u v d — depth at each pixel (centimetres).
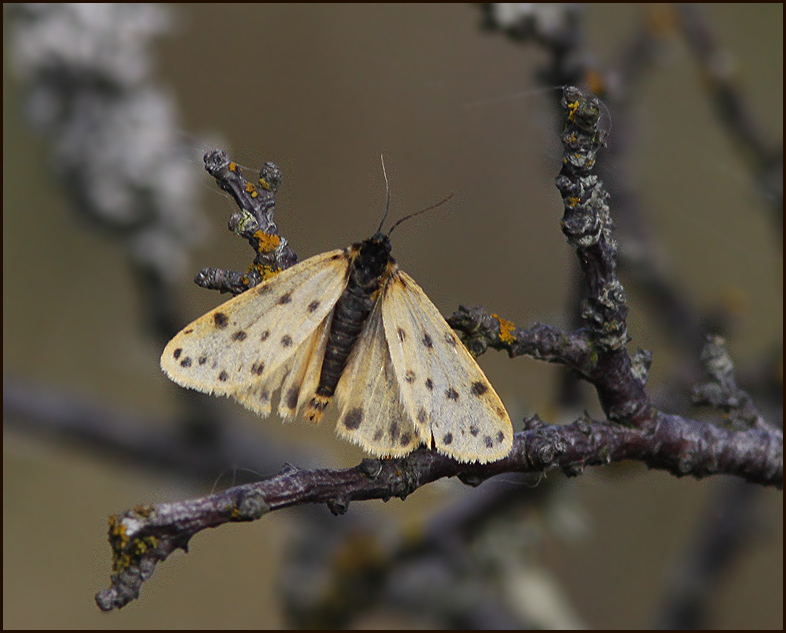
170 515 33
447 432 34
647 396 34
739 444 35
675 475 35
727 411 35
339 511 33
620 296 34
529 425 34
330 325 35
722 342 35
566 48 35
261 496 33
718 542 36
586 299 34
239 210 34
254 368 34
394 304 35
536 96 35
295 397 35
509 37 35
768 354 36
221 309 34
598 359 34
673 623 36
